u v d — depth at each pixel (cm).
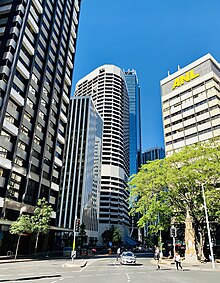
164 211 3250
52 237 4953
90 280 1348
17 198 3975
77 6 7288
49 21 5553
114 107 14762
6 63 3956
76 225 2555
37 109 4650
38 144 4700
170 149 7231
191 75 7506
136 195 3406
